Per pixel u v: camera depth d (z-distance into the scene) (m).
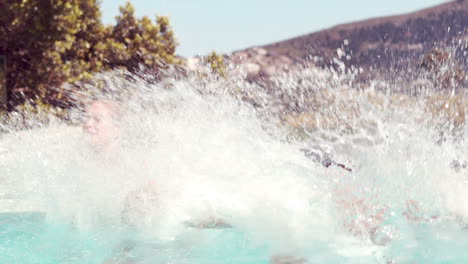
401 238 3.19
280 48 56.25
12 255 3.08
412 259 2.88
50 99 15.17
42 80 15.15
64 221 3.67
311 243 3.12
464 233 3.29
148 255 3.06
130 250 3.17
